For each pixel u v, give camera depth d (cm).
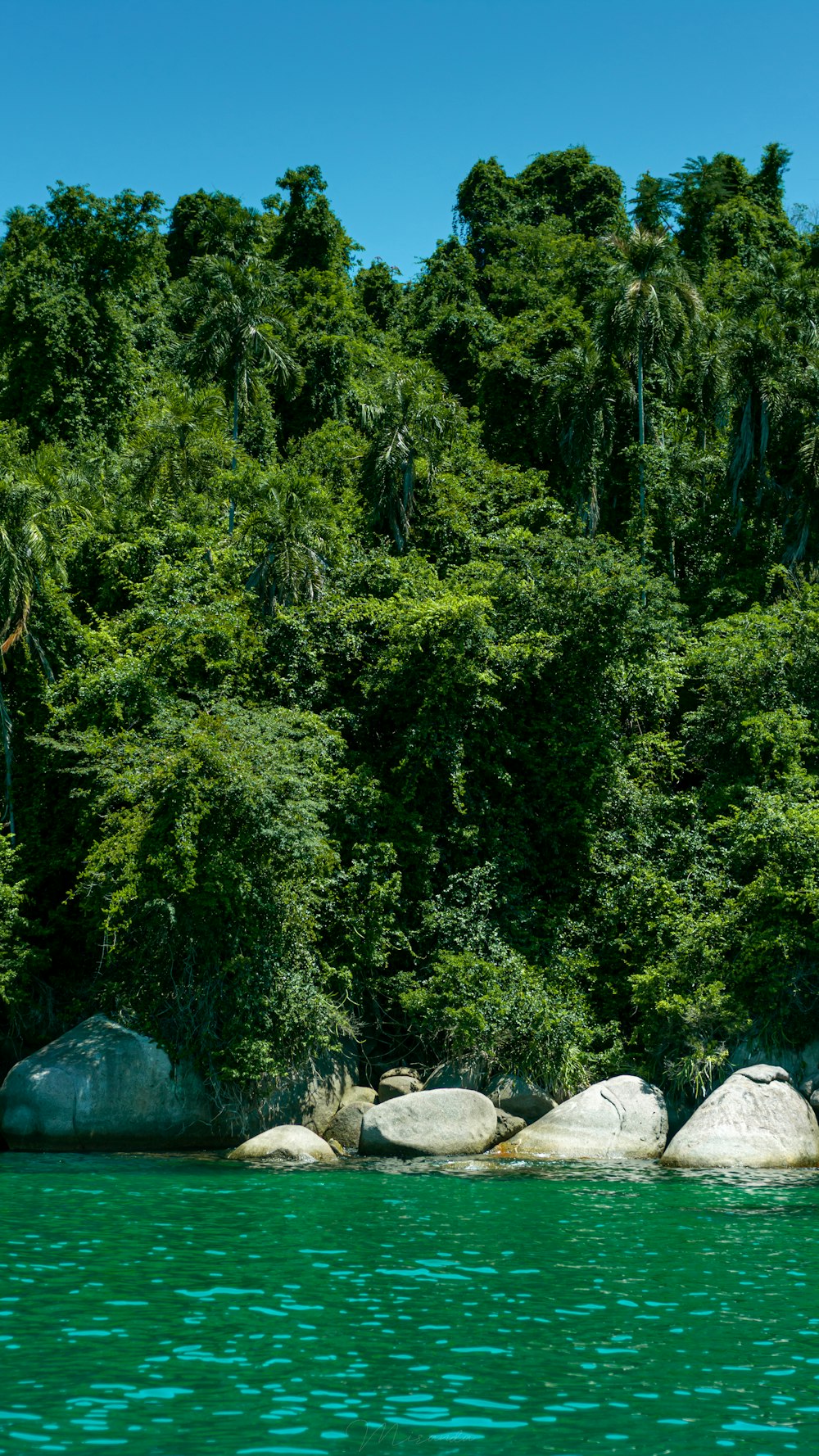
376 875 2803
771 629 3300
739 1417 848
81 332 5025
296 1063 2488
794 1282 1237
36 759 2922
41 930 2752
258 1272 1255
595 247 6450
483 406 5078
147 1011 2486
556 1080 2561
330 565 3441
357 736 3134
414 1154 2252
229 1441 785
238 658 2956
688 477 4347
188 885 2341
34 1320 1057
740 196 7494
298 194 7344
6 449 3609
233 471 3925
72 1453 762
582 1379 925
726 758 3306
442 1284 1215
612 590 3206
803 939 2525
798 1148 2153
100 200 5172
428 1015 2636
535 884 3091
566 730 3189
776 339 4019
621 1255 1366
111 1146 2352
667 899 2855
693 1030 2547
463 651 2986
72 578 3412
